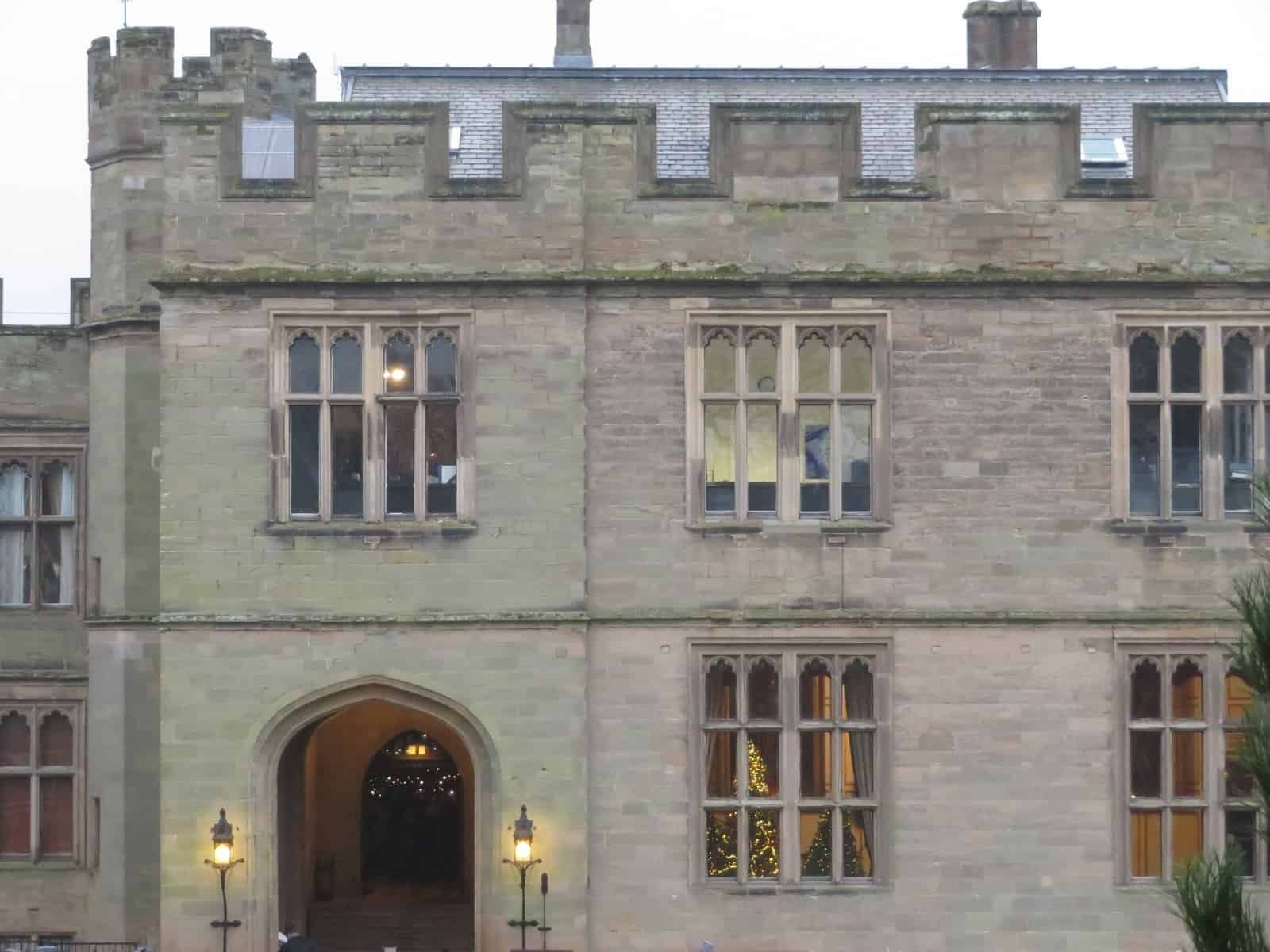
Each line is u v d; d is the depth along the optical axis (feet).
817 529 85.46
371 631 84.17
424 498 85.15
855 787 85.97
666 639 85.15
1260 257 86.43
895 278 85.51
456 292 85.05
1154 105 86.58
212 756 83.82
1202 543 85.97
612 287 85.46
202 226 84.79
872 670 85.71
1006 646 85.51
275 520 84.38
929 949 84.99
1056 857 85.10
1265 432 86.58
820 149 86.07
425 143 85.30
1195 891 46.65
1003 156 86.33
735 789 85.56
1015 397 85.97
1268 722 45.88
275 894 84.79
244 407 84.53
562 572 84.48
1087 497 85.87
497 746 84.07
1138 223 86.38
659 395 85.51
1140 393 86.43
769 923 84.84
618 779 84.84
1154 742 85.97
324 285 84.69
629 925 84.58
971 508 85.71
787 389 85.81
